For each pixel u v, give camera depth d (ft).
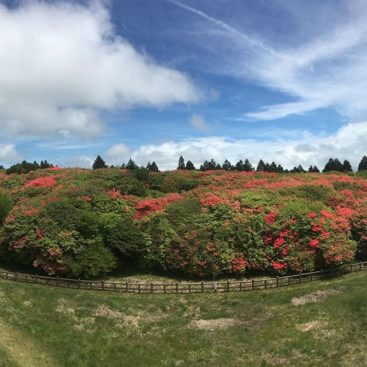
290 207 148.77
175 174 236.22
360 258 162.40
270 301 123.24
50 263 143.02
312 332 103.30
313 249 142.82
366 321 102.99
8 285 131.03
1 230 156.25
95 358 97.71
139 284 134.82
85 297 127.34
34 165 272.92
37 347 98.43
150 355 100.27
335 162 368.27
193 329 111.75
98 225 148.97
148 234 153.17
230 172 252.83
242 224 146.72
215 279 144.25
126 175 211.41
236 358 98.27
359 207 165.58
